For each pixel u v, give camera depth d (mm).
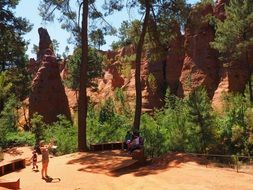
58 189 14891
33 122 35031
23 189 14828
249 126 23562
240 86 47344
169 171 15758
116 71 82625
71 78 63844
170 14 28062
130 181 15211
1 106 40875
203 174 14992
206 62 52844
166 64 61125
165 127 26109
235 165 18578
